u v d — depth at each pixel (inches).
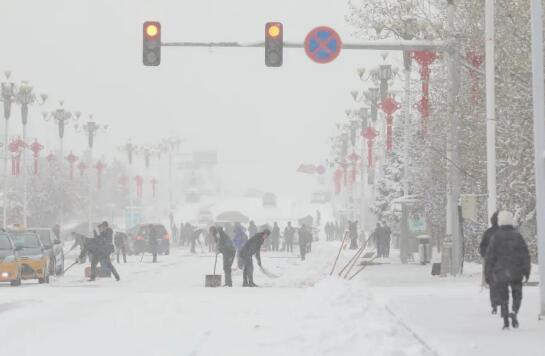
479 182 3038.9
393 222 5876.0
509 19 2746.1
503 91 2773.1
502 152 2888.8
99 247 3110.2
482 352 1065.5
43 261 2886.3
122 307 1819.6
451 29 2785.4
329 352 1128.8
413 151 4788.4
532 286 2417.6
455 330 1307.8
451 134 2933.1
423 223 4338.1
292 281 2994.6
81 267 4234.7
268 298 1993.1
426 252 3966.5
